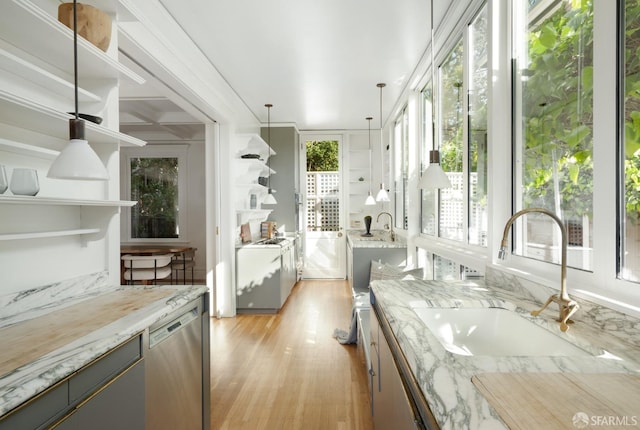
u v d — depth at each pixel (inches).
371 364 82.5
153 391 55.7
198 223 269.7
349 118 225.1
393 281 81.0
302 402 92.1
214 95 144.9
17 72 55.0
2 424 31.9
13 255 58.4
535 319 51.1
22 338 45.5
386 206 257.1
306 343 134.1
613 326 43.9
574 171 55.4
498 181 74.7
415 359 37.3
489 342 60.5
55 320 52.7
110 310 57.7
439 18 104.5
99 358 44.1
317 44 120.9
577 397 28.9
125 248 237.0
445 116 122.0
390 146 229.8
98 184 74.2
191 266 246.7
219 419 84.7
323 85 162.2
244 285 174.1
